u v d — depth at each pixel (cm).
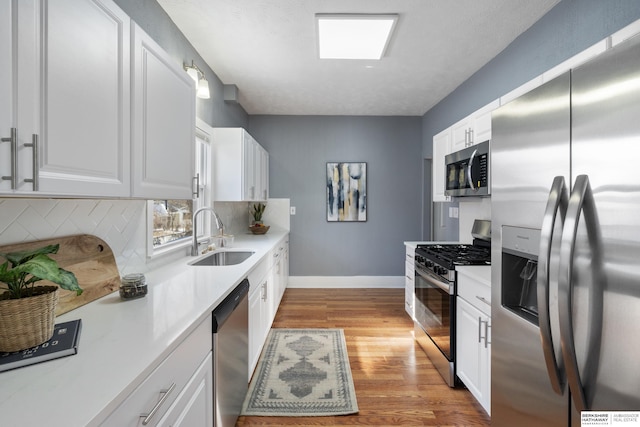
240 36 251
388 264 479
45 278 88
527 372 121
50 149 85
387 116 474
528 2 206
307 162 474
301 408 196
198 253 259
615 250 82
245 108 442
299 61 295
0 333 86
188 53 257
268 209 475
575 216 90
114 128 113
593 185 88
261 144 472
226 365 153
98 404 69
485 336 175
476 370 188
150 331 107
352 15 220
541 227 110
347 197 475
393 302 405
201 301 139
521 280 137
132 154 124
